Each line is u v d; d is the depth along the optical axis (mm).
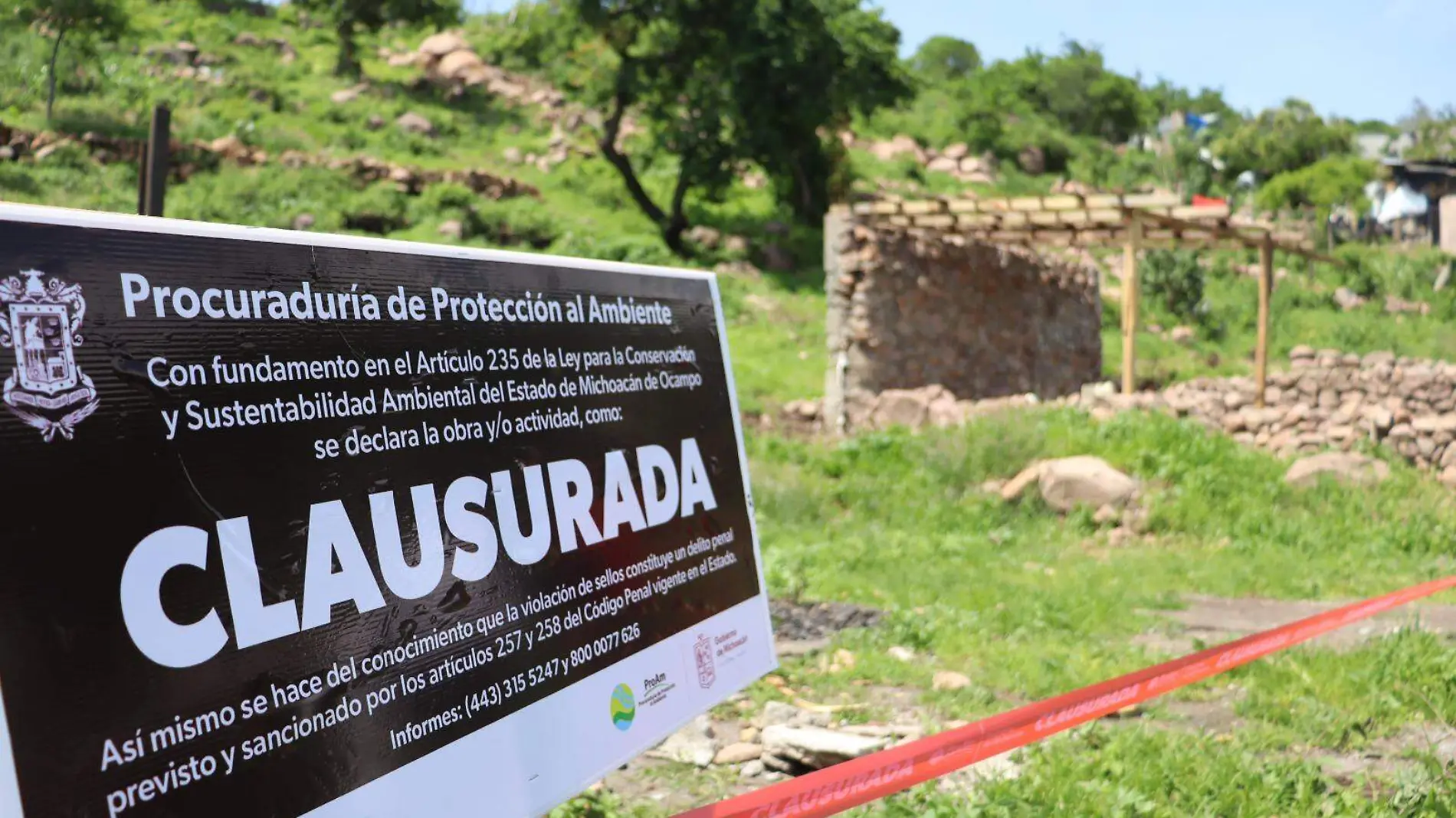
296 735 2359
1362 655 6258
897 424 16031
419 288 2910
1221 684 6012
